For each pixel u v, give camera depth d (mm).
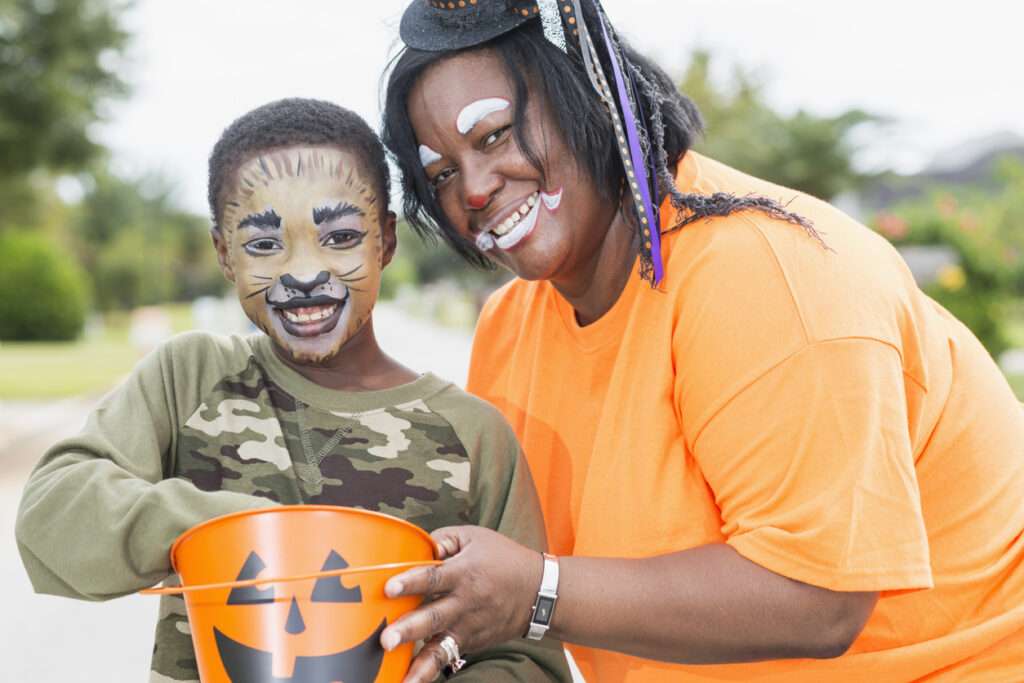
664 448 2281
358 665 1775
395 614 1831
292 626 1737
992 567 2303
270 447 2348
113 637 5582
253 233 2312
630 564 2068
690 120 2607
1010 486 2383
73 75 16859
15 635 5617
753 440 2074
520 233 2402
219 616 1763
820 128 24281
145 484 2055
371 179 2396
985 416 2406
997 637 2246
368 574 1773
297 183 2305
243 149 2332
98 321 69938
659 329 2287
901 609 2236
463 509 2400
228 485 2314
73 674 5020
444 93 2365
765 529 2029
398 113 2449
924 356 2254
